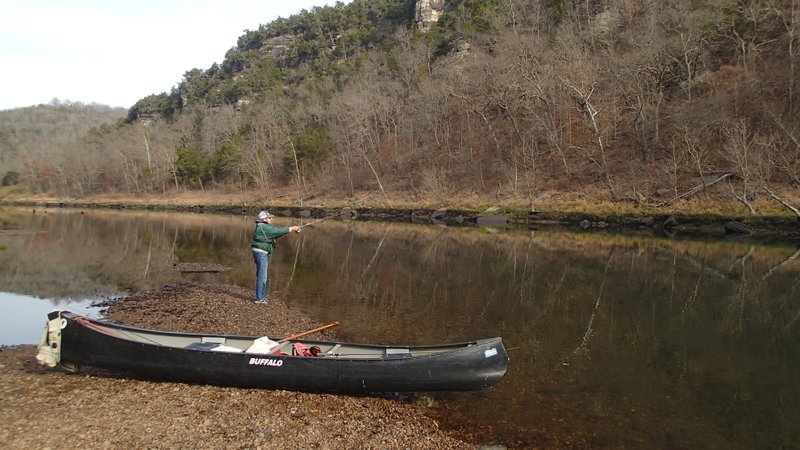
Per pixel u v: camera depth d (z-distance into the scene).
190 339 8.70
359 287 16.77
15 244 29.25
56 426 6.47
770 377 8.92
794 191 30.30
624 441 6.56
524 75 46.88
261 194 68.25
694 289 16.30
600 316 13.10
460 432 6.68
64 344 8.09
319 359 7.52
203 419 6.77
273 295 15.38
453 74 58.41
